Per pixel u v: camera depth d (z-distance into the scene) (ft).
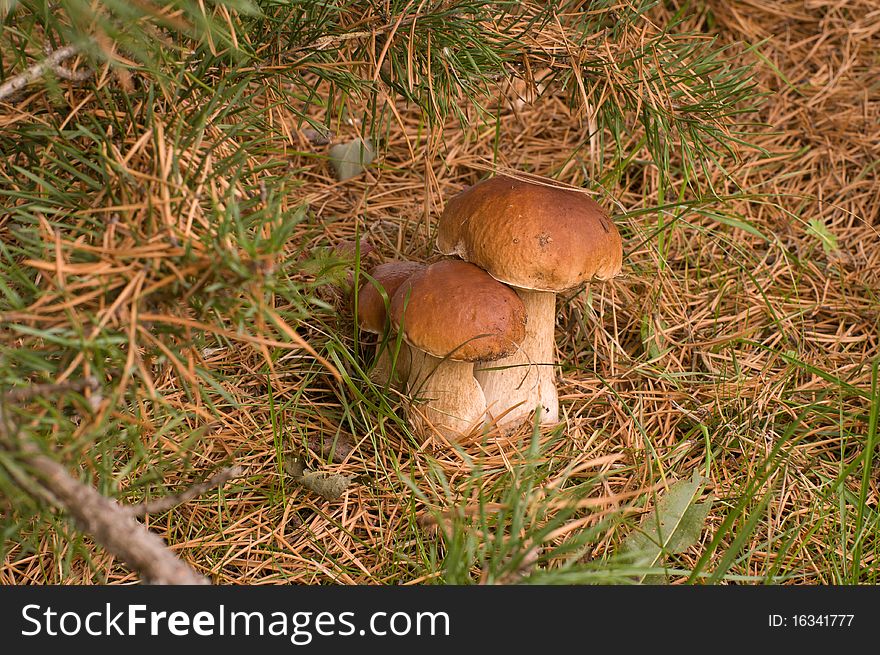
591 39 3.65
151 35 3.21
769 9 4.57
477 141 4.32
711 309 4.07
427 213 3.87
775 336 4.01
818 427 3.83
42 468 2.95
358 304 3.78
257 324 3.16
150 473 3.42
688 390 3.89
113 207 3.20
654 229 4.14
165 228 3.19
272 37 3.42
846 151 4.36
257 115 3.42
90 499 3.00
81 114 3.36
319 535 3.63
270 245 3.13
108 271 3.15
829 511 3.66
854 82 4.48
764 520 3.65
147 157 3.29
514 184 3.71
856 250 4.19
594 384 3.90
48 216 3.33
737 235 4.19
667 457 3.75
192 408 3.23
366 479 3.69
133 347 3.13
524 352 3.76
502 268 3.65
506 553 3.15
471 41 3.50
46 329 3.12
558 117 4.41
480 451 3.74
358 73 3.54
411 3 3.44
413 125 4.33
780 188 4.29
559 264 3.64
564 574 3.14
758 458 3.75
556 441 3.77
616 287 4.04
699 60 3.67
